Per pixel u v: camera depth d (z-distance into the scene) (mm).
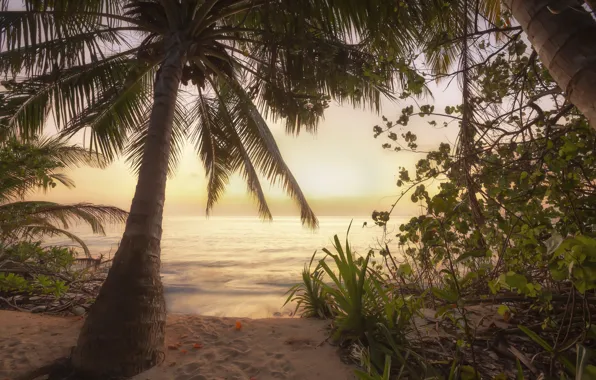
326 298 4324
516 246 2232
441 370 2621
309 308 4395
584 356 1522
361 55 4590
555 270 1501
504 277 1714
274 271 15328
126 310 3102
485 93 2621
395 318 3246
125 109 6027
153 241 3441
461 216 2438
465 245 2787
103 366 2957
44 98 4953
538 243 2084
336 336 3268
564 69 921
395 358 2768
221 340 3609
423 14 3256
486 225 2430
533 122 2277
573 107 2104
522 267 2314
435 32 3574
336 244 3359
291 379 2771
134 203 3496
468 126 2602
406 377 2607
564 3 965
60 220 10586
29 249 6461
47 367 3051
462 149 2557
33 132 5195
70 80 4863
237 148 7871
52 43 4004
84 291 6031
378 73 3338
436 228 2426
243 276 13766
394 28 3451
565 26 934
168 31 4430
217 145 8172
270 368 2961
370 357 2781
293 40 3867
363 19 3309
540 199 2154
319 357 3074
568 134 2145
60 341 3625
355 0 3203
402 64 2732
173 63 4133
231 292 10039
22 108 4852
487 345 2889
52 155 8531
